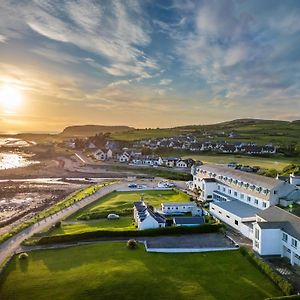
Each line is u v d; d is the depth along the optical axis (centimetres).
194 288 4572
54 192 13138
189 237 6694
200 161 19188
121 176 17338
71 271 5125
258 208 8038
